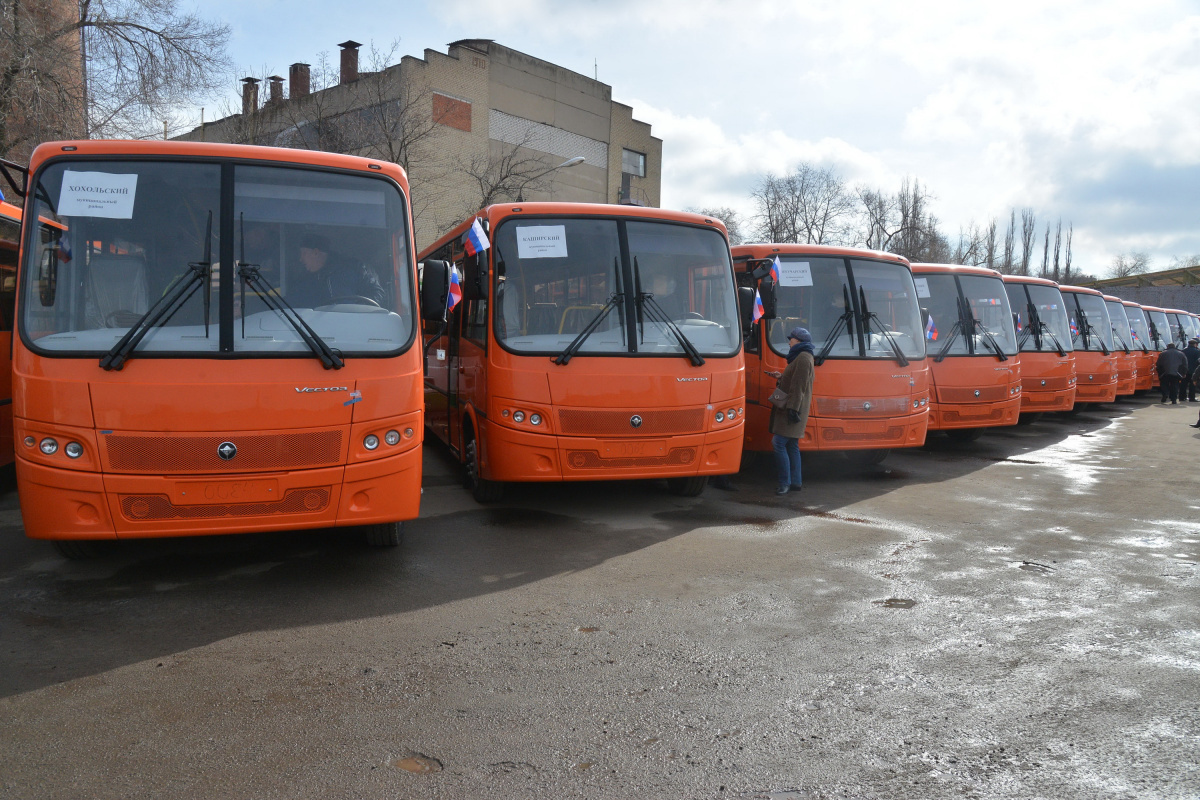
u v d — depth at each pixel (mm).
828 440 9875
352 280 5922
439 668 4418
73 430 5176
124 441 5211
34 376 5188
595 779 3322
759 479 10375
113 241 5492
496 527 7641
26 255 5422
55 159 5578
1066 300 18234
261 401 5406
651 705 3990
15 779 3289
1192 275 48562
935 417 12312
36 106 17578
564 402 7637
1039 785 3289
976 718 3869
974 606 5488
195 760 3445
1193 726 3789
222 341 5453
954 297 12797
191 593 5621
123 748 3541
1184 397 24359
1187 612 5383
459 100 35812
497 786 3268
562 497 9047
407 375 5867
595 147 43062
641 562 6523
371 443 5695
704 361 8031
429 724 3777
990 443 14055
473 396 8453
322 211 5949
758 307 9367
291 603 5445
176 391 5277
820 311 10219
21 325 5301
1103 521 8086
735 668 4441
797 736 3688
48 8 18391
